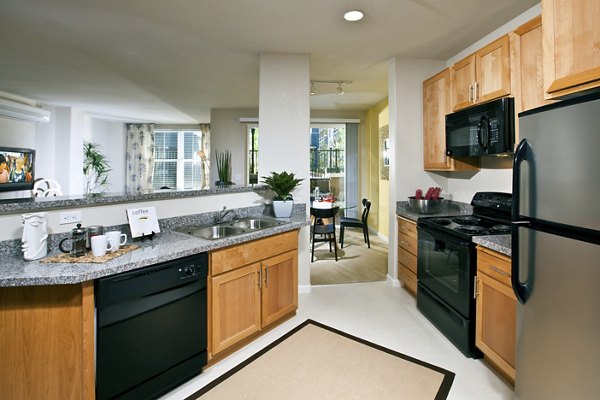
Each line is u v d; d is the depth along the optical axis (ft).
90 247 5.74
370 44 9.72
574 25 4.25
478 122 7.96
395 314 9.09
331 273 12.79
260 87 10.34
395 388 5.93
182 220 7.77
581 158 3.56
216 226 8.16
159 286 5.44
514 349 5.65
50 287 4.58
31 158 17.65
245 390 5.88
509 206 7.99
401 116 10.93
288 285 8.50
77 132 20.71
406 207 10.99
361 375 6.32
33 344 4.61
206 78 13.56
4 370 4.61
